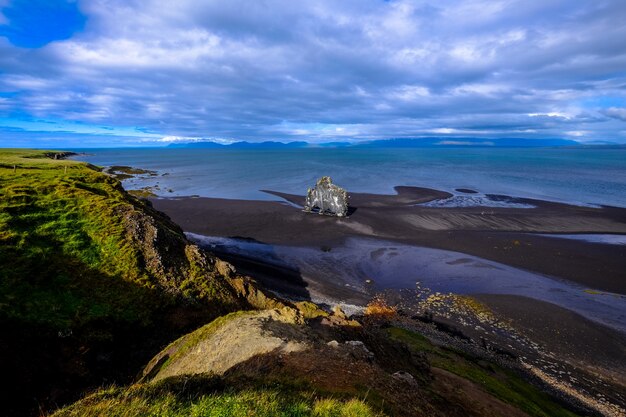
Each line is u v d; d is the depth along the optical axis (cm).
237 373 1153
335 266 4534
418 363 2120
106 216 2838
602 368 2588
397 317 3278
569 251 5022
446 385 1870
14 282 1945
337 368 1240
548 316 3288
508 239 5541
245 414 766
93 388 1592
